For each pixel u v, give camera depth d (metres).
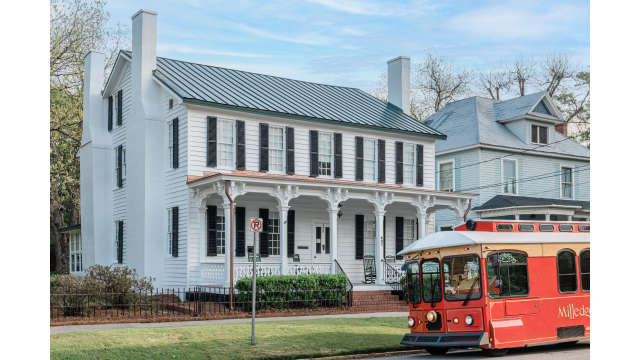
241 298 22.28
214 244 26.30
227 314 21.09
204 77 29.53
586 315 15.51
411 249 15.27
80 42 41.94
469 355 14.68
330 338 16.19
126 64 30.64
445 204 30.55
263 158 27.75
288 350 14.63
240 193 24.20
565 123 45.59
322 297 23.92
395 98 36.22
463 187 38.56
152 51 28.55
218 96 27.25
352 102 33.78
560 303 15.11
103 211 31.97
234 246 27.08
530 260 14.88
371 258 31.28
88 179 32.66
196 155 26.16
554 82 60.41
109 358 13.07
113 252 31.86
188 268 25.56
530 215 37.38
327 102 32.12
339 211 30.59
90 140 32.47
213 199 26.48
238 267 24.22
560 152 41.00
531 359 13.54
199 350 14.20
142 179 27.61
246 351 14.33
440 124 42.25
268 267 25.48
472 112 40.97
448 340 14.38
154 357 13.41
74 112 41.84
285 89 32.03
